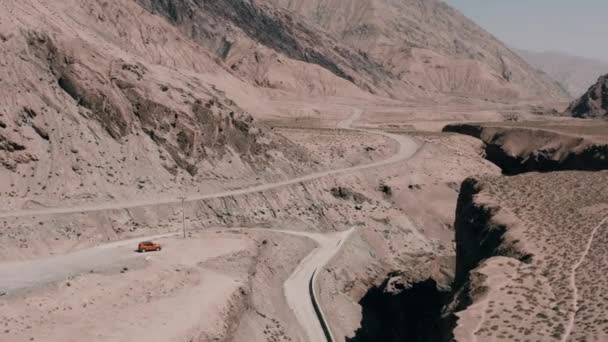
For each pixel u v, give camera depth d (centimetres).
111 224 8100
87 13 18050
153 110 9956
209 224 9119
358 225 10969
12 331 5019
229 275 7194
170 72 12331
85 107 9369
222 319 6012
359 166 13125
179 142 10050
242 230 9006
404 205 12225
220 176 10338
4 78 8669
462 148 15812
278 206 10381
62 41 9738
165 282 6444
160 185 9319
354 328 8162
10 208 7706
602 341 4522
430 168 13712
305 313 7606
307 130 16150
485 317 5112
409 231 11494
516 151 15462
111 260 7012
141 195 8962
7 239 7106
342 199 11562
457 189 13100
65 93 9356
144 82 10269
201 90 11856
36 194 8100
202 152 10325
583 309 5075
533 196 8006
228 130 11081
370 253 10338
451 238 11775
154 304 5934
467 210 8144
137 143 9581
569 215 7169
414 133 17475
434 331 5959
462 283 6569
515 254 6406
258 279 7694
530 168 14788
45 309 5444
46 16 10850
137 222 8388
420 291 8988
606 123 19075
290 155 12325
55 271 6531
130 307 5781
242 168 10912
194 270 6956
